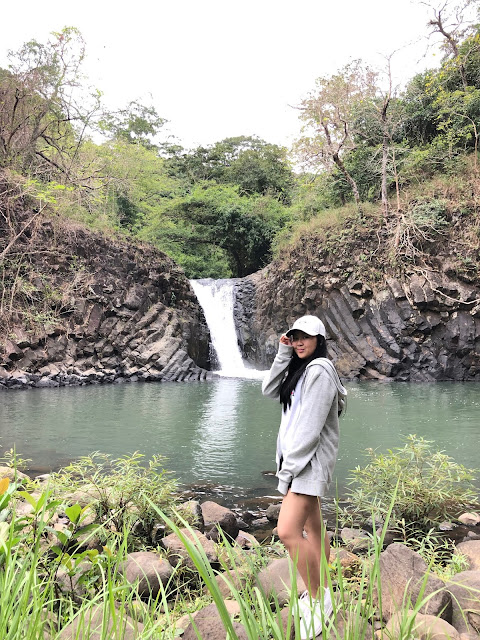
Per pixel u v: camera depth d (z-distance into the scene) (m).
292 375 2.33
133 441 7.97
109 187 24.78
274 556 3.41
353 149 22.61
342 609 1.60
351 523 4.34
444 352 17.73
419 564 2.36
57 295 17.81
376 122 22.42
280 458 2.21
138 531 3.45
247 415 10.59
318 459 2.07
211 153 41.56
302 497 2.05
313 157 22.62
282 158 37.09
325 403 2.07
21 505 3.43
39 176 18.92
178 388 16.08
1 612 1.45
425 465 5.53
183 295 22.78
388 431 8.62
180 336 20.97
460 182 19.25
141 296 20.19
